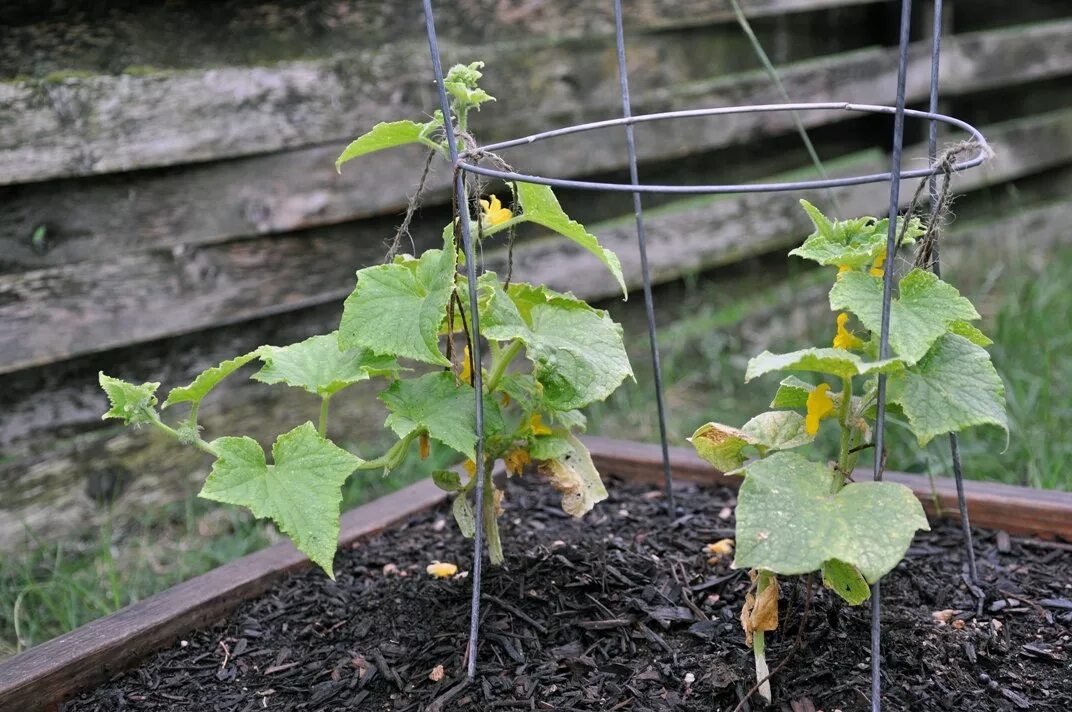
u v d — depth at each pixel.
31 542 2.93
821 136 4.35
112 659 1.94
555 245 3.72
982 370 1.63
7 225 2.76
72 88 2.73
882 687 1.72
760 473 1.55
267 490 1.67
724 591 2.05
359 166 3.22
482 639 1.92
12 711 1.79
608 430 3.59
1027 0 4.77
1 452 2.89
